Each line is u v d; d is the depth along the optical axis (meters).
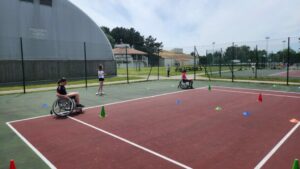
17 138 6.04
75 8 23.61
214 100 11.21
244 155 4.77
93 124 7.23
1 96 13.34
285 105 9.81
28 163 4.55
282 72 33.78
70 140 5.82
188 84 17.92
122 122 7.41
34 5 20.67
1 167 4.38
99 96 12.86
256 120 7.44
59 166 4.41
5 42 19.00
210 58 34.81
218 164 4.38
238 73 31.70
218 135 6.04
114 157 4.77
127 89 15.96
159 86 17.64
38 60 20.94
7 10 19.11
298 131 6.27
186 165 4.36
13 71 19.44
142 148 5.23
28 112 9.12
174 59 71.31
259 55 39.22
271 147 5.18
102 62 26.52
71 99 8.57
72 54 23.55
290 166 4.26
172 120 7.59
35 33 20.73
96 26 25.70
